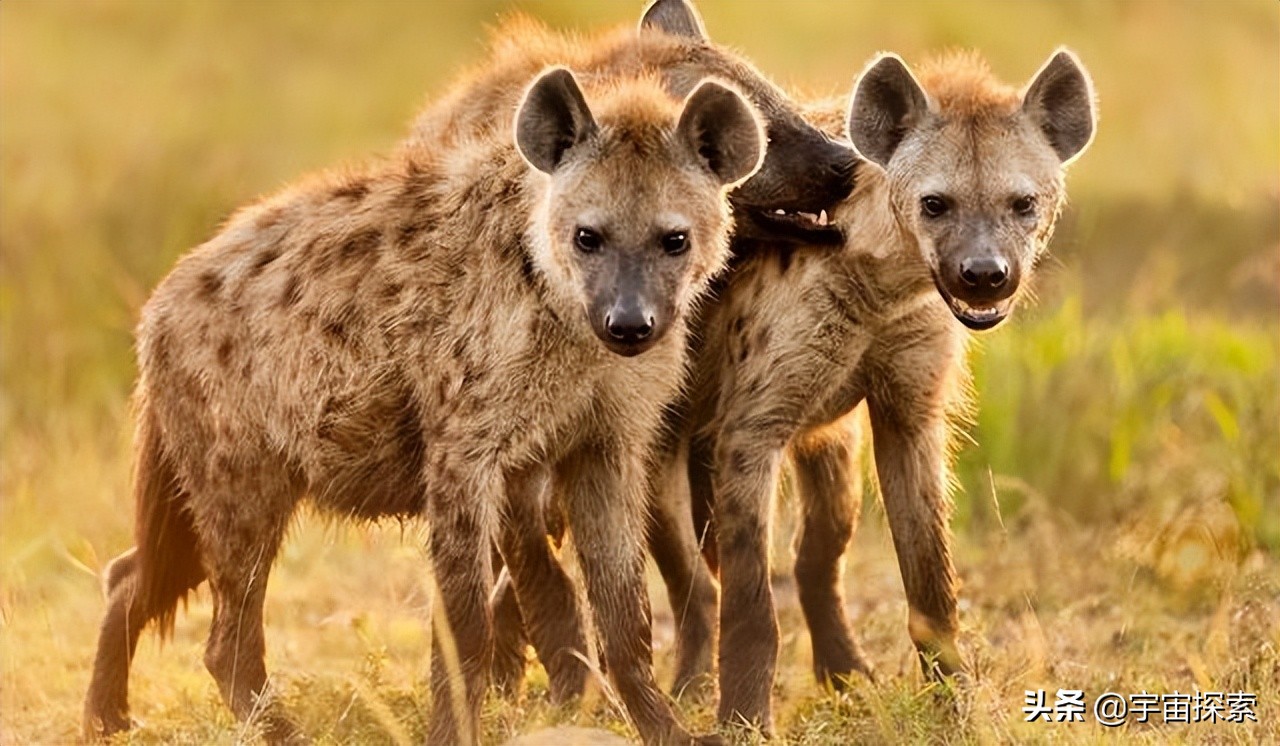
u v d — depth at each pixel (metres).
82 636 12.51
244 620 10.27
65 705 11.39
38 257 18.70
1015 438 14.48
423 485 10.01
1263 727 10.26
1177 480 14.22
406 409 9.88
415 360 9.74
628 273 9.30
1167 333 15.77
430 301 9.73
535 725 10.17
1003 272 9.92
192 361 10.28
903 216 10.20
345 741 10.25
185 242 19.23
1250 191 21.59
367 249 9.95
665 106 9.70
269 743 10.16
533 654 11.82
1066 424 14.60
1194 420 14.89
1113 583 12.83
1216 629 11.36
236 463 10.22
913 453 10.88
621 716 10.26
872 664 11.54
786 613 12.86
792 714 10.73
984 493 14.33
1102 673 11.30
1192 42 26.92
